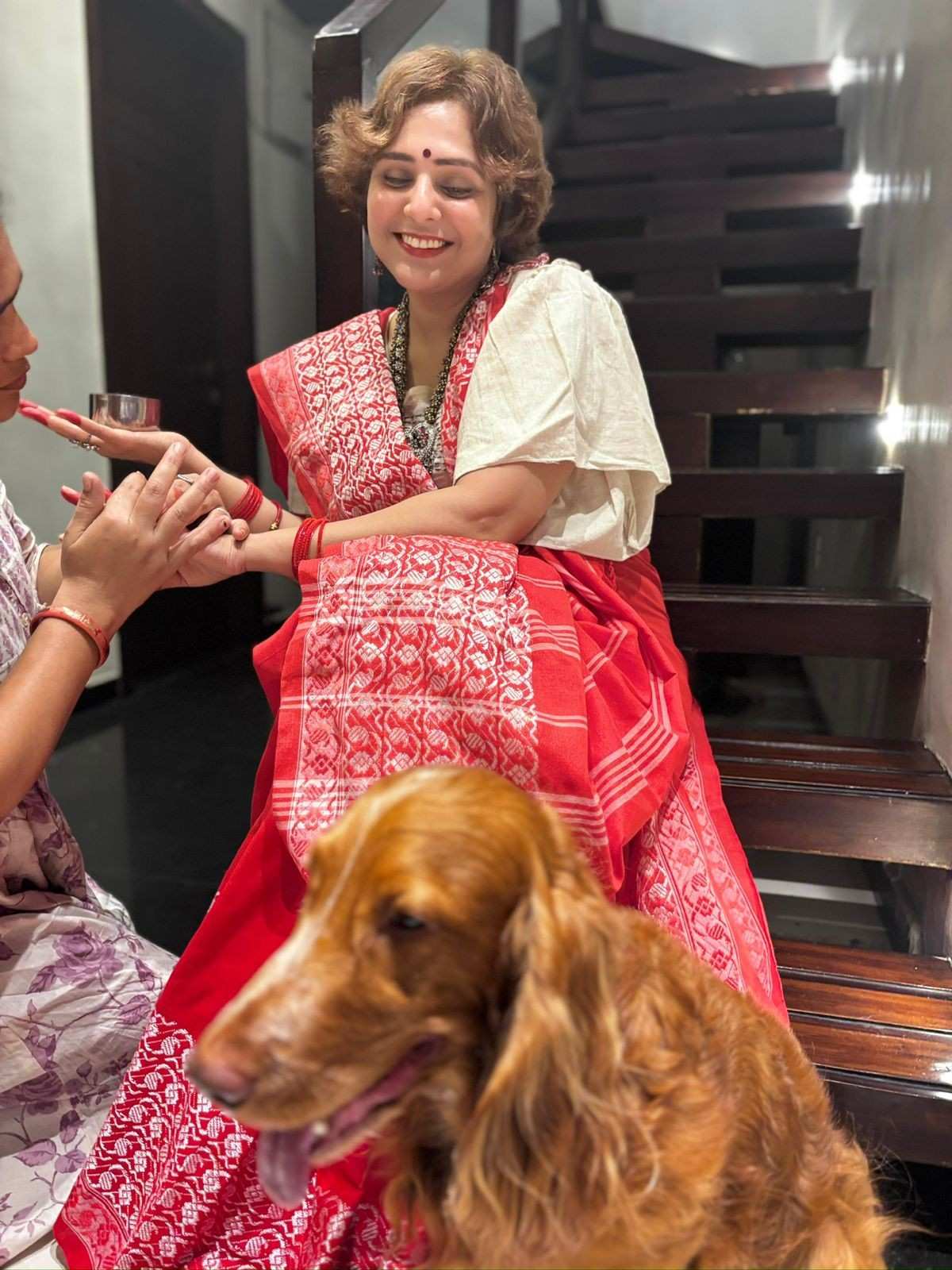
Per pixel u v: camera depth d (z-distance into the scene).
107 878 2.59
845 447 3.36
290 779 1.30
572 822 1.24
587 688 1.34
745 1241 0.92
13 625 1.41
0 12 3.41
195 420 5.04
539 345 1.47
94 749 3.63
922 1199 1.49
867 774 1.93
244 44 4.93
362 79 1.86
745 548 3.20
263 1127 0.72
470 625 1.30
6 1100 1.41
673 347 3.42
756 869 2.41
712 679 3.48
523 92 1.58
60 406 3.89
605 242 3.78
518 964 0.74
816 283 4.12
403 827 0.76
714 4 5.34
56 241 3.79
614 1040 0.74
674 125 4.65
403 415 1.64
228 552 1.46
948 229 2.21
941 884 1.84
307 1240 1.22
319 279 1.95
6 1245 1.33
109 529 1.26
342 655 1.31
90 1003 1.47
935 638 2.08
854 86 4.05
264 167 5.30
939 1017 1.55
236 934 1.30
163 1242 1.26
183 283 4.82
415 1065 0.80
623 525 1.56
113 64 4.13
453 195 1.50
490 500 1.46
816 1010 1.56
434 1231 0.88
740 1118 0.91
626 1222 0.78
